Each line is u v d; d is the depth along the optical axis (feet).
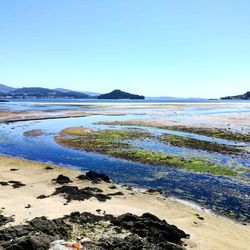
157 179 103.45
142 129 210.38
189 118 300.40
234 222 72.84
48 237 48.93
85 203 77.25
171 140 167.84
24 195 82.89
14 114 334.65
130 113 370.12
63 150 146.82
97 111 402.72
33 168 114.11
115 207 75.77
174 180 102.37
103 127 222.07
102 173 104.17
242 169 114.21
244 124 245.65
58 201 78.13
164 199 84.89
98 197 82.23
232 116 330.54
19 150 148.36
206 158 129.39
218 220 73.26
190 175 107.45
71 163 124.16
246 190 93.45
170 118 299.79
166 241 56.24
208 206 81.87
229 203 84.02
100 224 61.98
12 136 186.19
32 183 95.04
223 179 103.30
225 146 153.69
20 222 63.72
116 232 57.88
